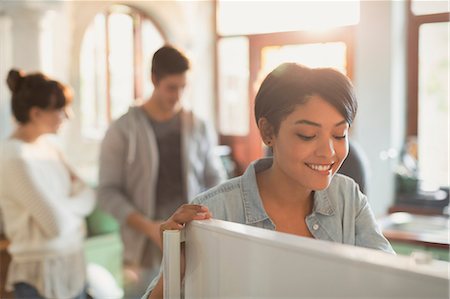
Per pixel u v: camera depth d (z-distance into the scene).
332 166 0.86
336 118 0.82
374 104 3.70
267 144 0.93
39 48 3.55
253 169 1.00
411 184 3.66
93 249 3.53
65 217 1.91
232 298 0.70
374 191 3.68
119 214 2.10
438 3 3.72
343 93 0.81
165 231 0.80
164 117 2.17
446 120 3.72
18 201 1.86
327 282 0.56
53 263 1.90
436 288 0.47
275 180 0.98
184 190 2.19
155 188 2.16
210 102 5.22
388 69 3.65
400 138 3.83
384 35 3.66
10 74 1.93
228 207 0.99
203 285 0.76
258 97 0.90
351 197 1.04
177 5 4.88
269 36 4.78
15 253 1.88
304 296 0.59
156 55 2.08
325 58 4.44
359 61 3.77
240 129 5.10
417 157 3.77
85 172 4.17
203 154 2.29
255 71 4.91
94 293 2.99
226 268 0.71
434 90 3.78
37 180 1.87
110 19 4.46
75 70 4.17
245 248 0.67
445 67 3.73
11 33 3.51
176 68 2.05
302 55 4.59
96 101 4.36
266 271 0.64
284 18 4.66
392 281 0.50
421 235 2.62
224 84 5.18
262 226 0.98
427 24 3.78
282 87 0.84
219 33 5.16
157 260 2.12
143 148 2.13
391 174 3.66
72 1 4.11
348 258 0.54
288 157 0.85
